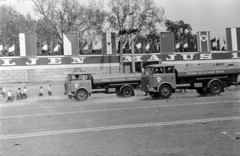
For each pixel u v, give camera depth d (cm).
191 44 3978
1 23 3978
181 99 1917
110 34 3803
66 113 1430
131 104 1750
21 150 716
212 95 2100
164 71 2061
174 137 793
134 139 789
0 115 1480
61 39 3931
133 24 3541
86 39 3978
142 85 2188
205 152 638
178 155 623
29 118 1312
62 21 3928
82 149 702
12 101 2619
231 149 654
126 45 3928
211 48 3928
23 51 3603
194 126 934
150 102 1822
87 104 1919
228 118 1058
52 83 3388
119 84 2419
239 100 1655
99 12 3872
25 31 3984
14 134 927
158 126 959
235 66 2141
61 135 880
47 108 1773
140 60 3878
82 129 966
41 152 690
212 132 836
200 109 1344
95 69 3756
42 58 3644
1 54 3809
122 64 3694
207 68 2117
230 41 3825
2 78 3538
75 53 3709
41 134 908
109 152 667
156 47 3994
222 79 2142
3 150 723
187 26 3825
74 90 2322
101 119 1176
